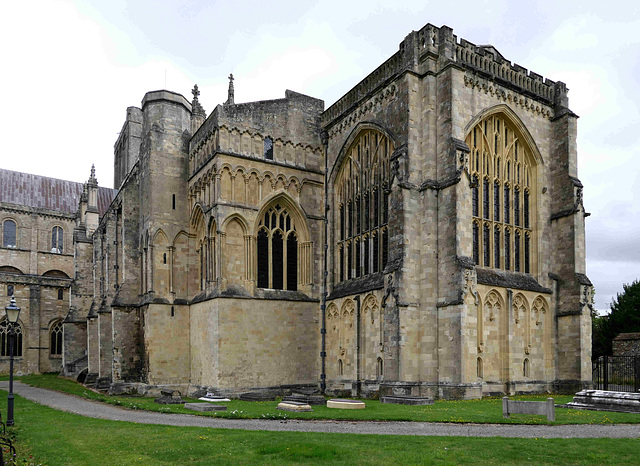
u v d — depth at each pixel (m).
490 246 42.75
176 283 52.16
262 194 48.75
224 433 23.08
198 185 51.81
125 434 23.72
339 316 46.88
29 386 62.75
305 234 50.72
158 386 49.28
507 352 40.53
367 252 45.56
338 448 18.95
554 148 47.31
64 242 107.44
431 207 38.62
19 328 90.69
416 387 37.06
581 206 45.25
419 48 41.25
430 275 37.91
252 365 45.53
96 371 71.31
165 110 54.81
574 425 24.33
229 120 47.97
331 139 51.66
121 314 54.88
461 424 25.00
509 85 44.22
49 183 112.94
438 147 39.50
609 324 69.38
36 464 18.52
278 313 47.50
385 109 43.38
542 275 45.28
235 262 46.78
